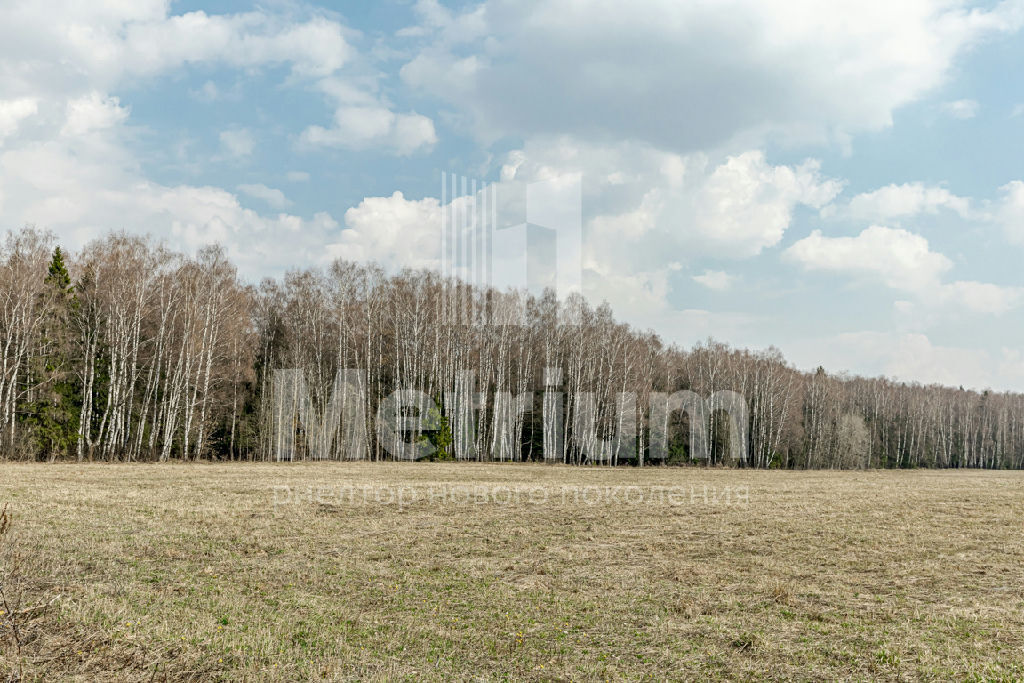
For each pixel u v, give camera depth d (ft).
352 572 46.19
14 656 25.41
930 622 35.96
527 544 57.52
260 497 80.84
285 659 28.58
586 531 64.28
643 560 51.80
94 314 140.97
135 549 49.01
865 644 32.30
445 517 71.31
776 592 41.83
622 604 39.52
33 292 128.88
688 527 67.00
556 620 36.29
